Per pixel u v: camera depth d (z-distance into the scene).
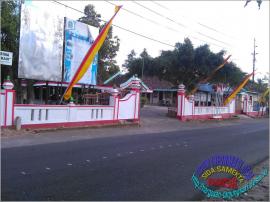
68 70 20.47
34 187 7.16
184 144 15.15
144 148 13.24
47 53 19.28
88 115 19.94
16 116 15.98
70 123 18.73
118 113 22.20
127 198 6.88
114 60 38.97
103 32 19.28
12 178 7.73
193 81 34.09
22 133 15.28
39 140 13.88
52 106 17.62
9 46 21.80
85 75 21.89
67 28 20.20
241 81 39.56
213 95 42.69
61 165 9.35
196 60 32.56
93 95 26.17
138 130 20.64
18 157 10.09
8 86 15.55
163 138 16.97
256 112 51.81
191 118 31.91
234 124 32.03
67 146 12.67
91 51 19.06
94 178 8.22
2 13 21.02
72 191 7.07
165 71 35.38
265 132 23.97
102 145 13.38
